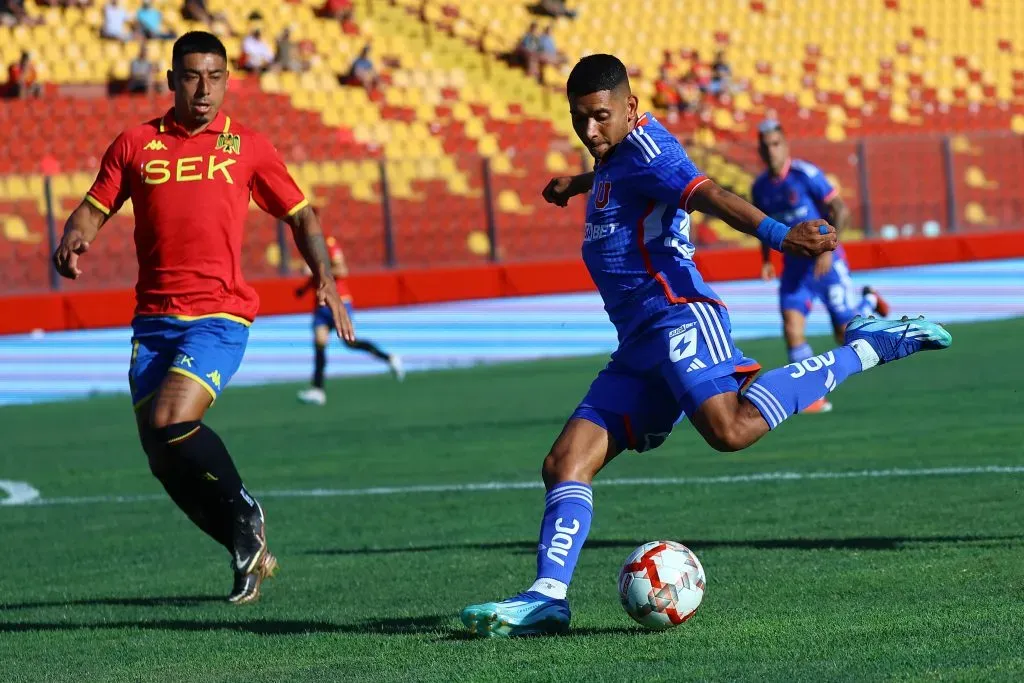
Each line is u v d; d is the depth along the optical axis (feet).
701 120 334.44
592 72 53.67
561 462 54.70
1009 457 103.24
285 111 300.81
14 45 293.02
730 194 51.42
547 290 247.91
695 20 370.94
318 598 68.18
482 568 74.33
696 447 124.67
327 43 324.39
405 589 69.21
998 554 66.03
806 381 53.93
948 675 43.60
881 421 131.54
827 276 134.72
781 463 109.70
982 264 269.85
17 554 90.12
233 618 63.57
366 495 108.68
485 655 50.16
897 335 55.52
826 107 357.00
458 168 251.19
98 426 175.22
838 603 56.95
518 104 324.39
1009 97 384.06
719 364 54.03
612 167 54.70
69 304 222.28
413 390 196.54
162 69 294.66
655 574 52.80
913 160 269.64
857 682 43.21
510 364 232.12
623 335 55.67
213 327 67.10
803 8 385.70
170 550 89.51
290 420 168.25
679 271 54.60
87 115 278.67
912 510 82.99
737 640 50.60
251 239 232.94
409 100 315.58
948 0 403.54
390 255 244.63
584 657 48.75
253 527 68.13
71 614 67.51
